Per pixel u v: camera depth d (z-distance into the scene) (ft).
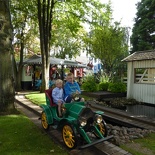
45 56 47.26
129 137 16.72
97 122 14.79
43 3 45.50
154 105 36.06
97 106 31.12
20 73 59.11
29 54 75.25
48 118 17.97
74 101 16.51
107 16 50.55
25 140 16.52
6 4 24.44
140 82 39.45
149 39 86.89
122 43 69.62
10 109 26.07
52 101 18.02
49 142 16.14
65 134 15.43
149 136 17.39
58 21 53.62
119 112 26.63
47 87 47.88
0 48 25.00
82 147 13.17
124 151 13.73
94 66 87.15
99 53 65.36
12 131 18.81
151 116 25.66
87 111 14.73
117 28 66.64
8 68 25.67
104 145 14.66
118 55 66.44
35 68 62.95
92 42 67.05
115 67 68.54
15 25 56.24
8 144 15.58
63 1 47.47
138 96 39.63
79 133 14.82
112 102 37.09
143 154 13.55
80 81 69.51
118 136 16.85
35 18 53.47
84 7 47.70
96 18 49.32
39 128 19.85
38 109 28.27
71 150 14.53
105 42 63.41
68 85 18.11
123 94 43.68
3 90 25.73
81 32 82.58
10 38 25.30
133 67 40.88
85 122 14.37
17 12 54.29
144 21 86.74
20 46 62.59
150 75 39.19
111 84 45.44
